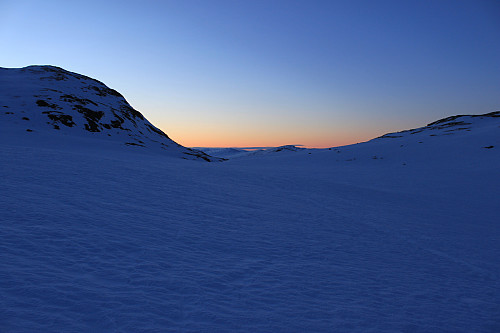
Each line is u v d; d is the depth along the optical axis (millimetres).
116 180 18656
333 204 21938
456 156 78875
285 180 33875
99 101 114938
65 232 8477
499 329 6152
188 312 5328
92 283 5840
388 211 21516
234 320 5266
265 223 13680
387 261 10281
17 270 5762
